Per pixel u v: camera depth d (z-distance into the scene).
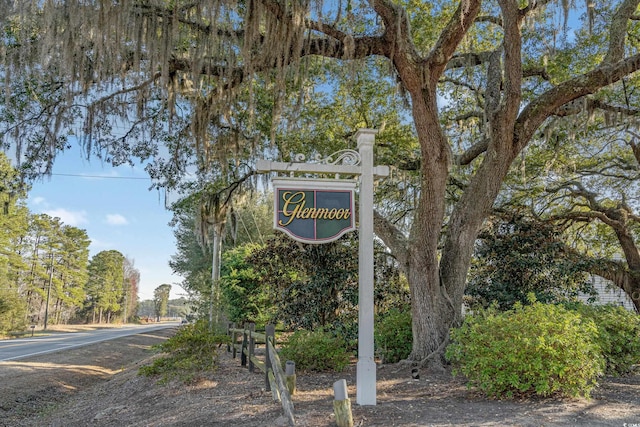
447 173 8.01
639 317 7.25
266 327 6.73
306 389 6.64
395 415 4.89
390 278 11.14
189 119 9.89
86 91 7.54
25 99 8.70
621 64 7.95
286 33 6.82
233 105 9.46
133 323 76.75
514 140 8.14
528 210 12.61
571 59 10.56
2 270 36.16
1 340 27.14
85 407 8.71
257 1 6.60
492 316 6.00
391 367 8.06
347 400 4.59
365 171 5.87
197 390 7.43
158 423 5.88
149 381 9.27
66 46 6.62
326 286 10.10
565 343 5.24
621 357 6.96
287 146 10.30
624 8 9.07
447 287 8.17
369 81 10.84
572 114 9.85
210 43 7.23
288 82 9.11
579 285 11.73
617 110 9.71
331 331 9.17
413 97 7.82
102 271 65.25
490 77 8.84
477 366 5.73
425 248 8.01
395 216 12.66
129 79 8.49
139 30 6.89
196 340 8.98
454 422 4.52
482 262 11.62
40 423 8.06
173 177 10.88
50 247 50.03
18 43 7.59
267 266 11.70
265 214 24.89
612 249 15.53
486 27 11.00
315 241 5.70
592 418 4.56
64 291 53.59
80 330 46.00
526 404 5.22
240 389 7.02
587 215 13.05
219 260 16.33
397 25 7.36
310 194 5.78
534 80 10.97
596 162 13.34
